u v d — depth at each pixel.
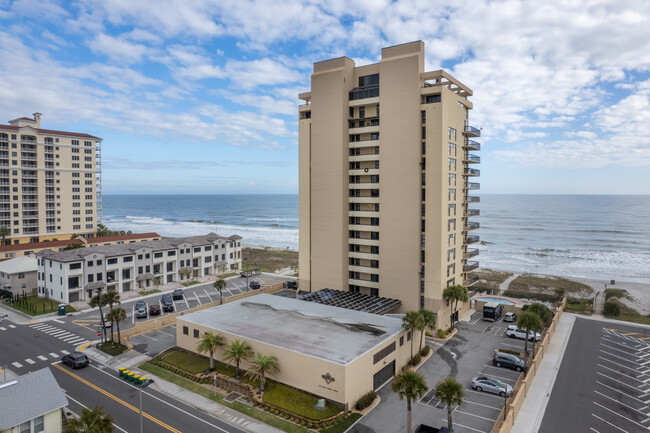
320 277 74.62
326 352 41.41
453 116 65.56
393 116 65.62
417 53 63.16
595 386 44.19
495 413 38.25
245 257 148.25
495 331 64.06
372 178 69.94
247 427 35.41
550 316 59.81
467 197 74.50
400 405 39.66
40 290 81.12
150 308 69.69
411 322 47.66
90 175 141.88
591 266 139.50
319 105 72.81
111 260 82.69
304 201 76.50
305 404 38.81
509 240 197.50
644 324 68.31
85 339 57.53
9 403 30.19
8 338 57.75
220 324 51.09
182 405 39.25
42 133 128.88
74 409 38.25
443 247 63.12
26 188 126.62
